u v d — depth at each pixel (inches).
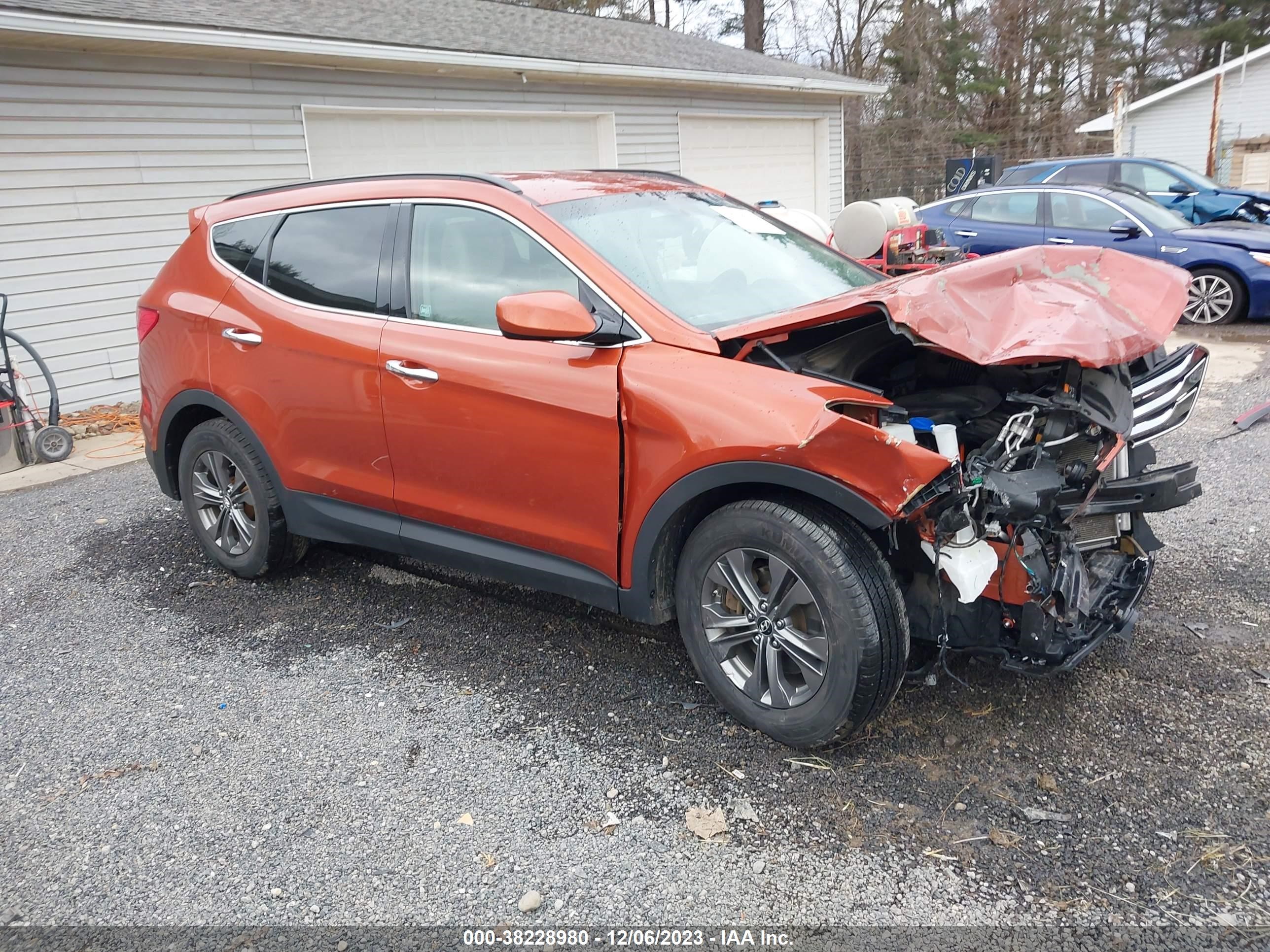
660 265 128.7
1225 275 378.9
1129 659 130.7
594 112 491.8
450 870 97.5
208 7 355.9
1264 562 159.3
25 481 251.8
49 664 146.3
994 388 125.7
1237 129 1002.1
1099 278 123.0
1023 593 104.3
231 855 101.0
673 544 120.3
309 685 136.6
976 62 1167.0
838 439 97.6
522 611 157.9
